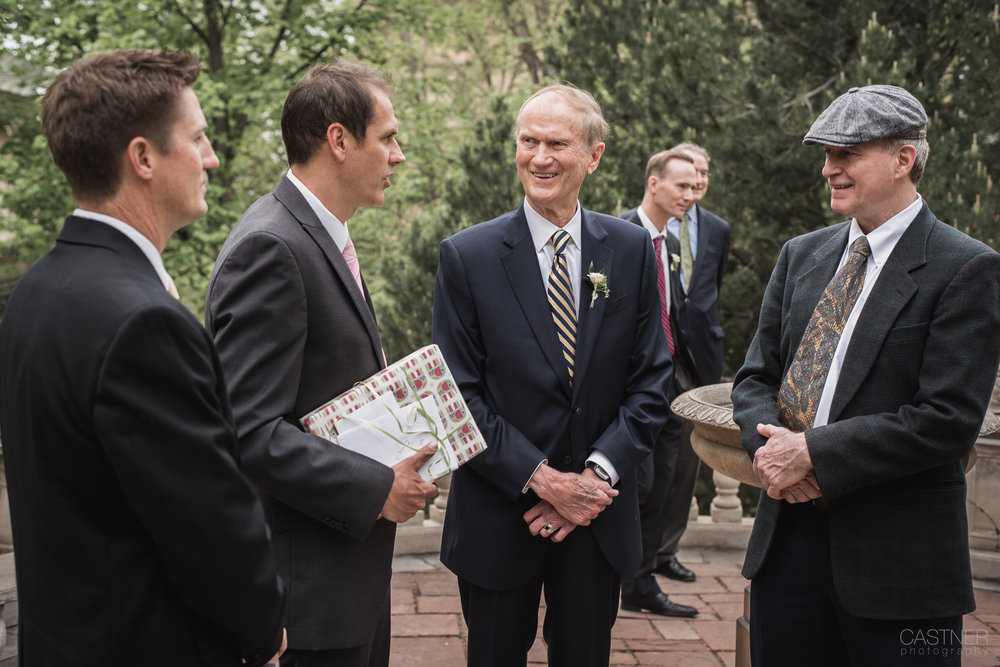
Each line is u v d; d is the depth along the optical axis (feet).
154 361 4.02
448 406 6.41
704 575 13.74
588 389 7.73
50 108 4.36
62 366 4.03
